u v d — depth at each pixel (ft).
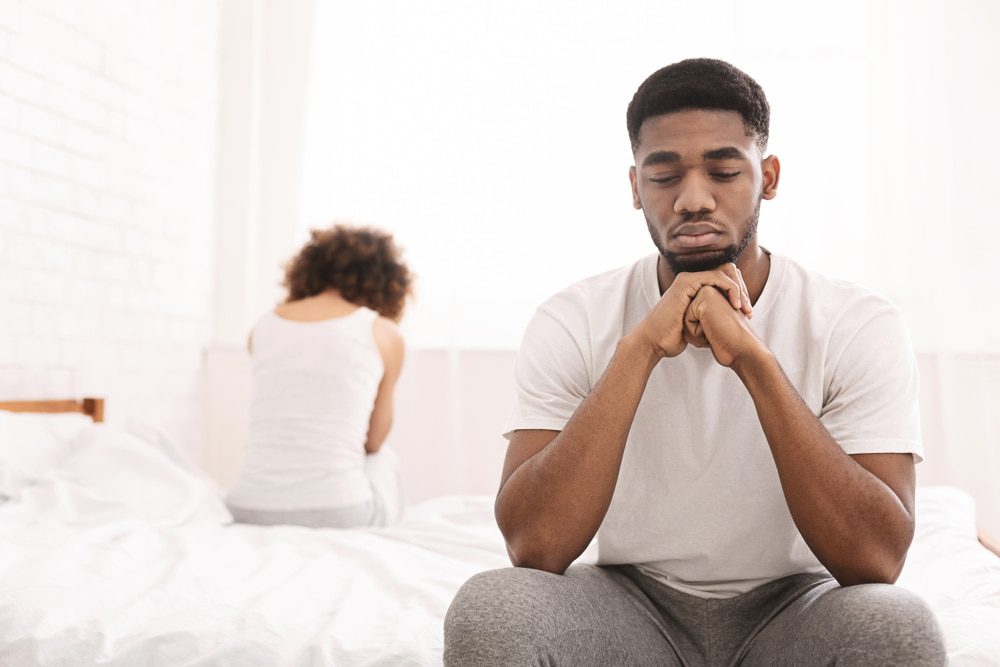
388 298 8.98
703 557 3.98
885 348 3.96
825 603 3.35
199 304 12.01
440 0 11.96
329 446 7.98
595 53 11.57
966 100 10.69
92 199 9.91
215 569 5.74
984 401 10.37
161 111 11.15
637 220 11.33
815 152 11.02
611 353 4.23
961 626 4.42
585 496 3.70
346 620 4.67
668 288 4.12
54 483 7.16
